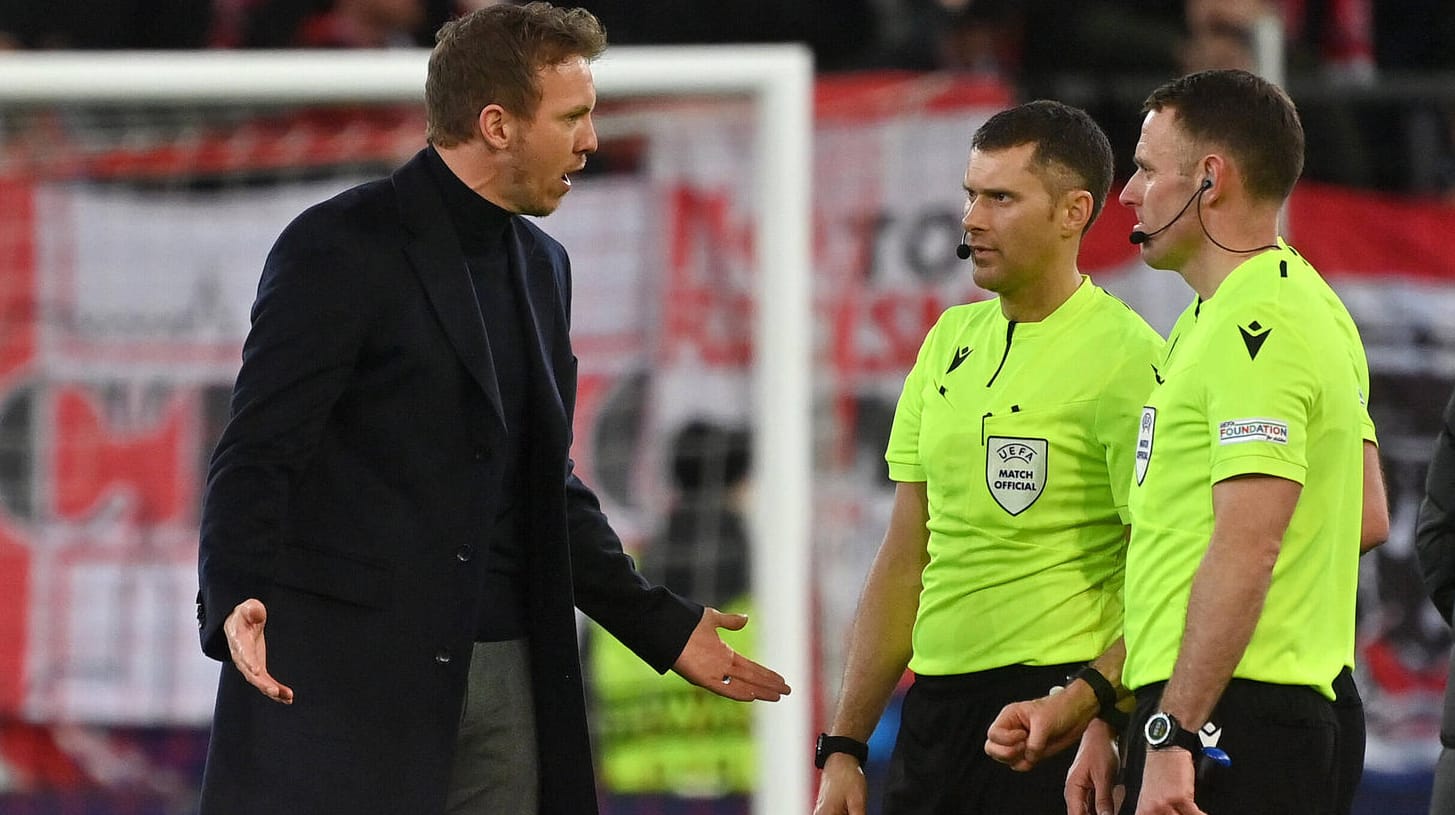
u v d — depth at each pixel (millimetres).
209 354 22031
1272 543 9531
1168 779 9461
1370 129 23812
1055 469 11102
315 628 10734
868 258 21281
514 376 11336
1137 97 21922
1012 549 11195
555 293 11844
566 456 11477
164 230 22078
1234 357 9742
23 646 21656
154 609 21828
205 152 22156
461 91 11008
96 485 21828
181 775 21750
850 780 11852
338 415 10906
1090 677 10602
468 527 10961
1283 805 9750
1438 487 11594
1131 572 10266
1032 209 11086
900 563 12039
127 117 22125
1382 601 20891
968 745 11352
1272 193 10188
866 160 21359
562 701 11477
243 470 10461
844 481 21109
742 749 20719
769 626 16141
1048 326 11305
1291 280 9945
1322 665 9922
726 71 16328
